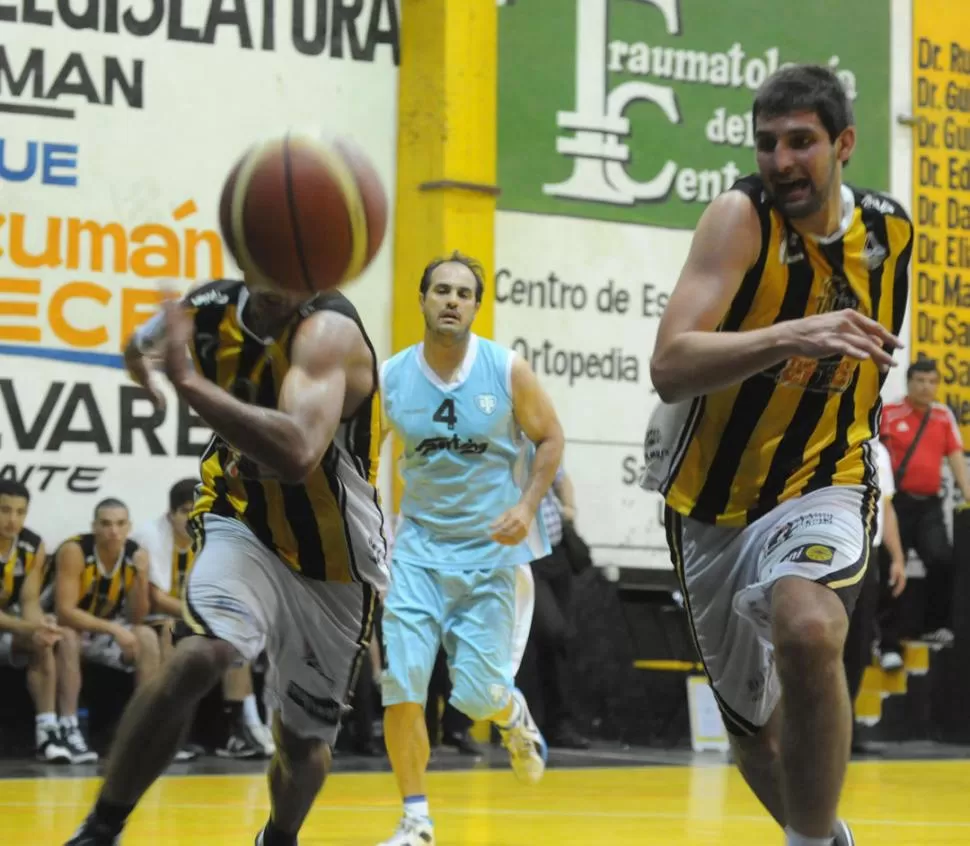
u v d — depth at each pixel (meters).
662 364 4.49
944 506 16.70
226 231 4.29
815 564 4.57
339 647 5.27
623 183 15.77
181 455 13.83
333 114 14.70
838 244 4.69
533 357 15.27
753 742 5.28
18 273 13.51
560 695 13.55
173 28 14.16
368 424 5.00
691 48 16.14
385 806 9.01
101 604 12.23
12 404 13.38
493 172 14.91
